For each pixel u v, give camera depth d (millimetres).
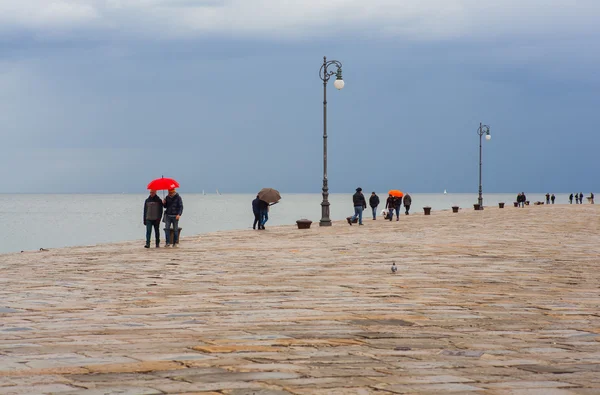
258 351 6867
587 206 94812
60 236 69125
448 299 11195
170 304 10617
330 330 8219
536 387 5508
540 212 66000
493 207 90938
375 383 5551
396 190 47406
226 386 5398
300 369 6039
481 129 76000
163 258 19969
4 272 16266
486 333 8164
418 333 8094
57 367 6059
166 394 5160
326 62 39688
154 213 24438
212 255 20734
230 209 163375
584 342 7629
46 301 11055
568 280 14078
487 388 5457
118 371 5918
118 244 27484
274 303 10695
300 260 18641
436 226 38500
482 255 19828
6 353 6695
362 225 40969
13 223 98250
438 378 5770
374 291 12203
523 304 10711
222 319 9078
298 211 129500
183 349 6953
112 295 11820
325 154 39844
